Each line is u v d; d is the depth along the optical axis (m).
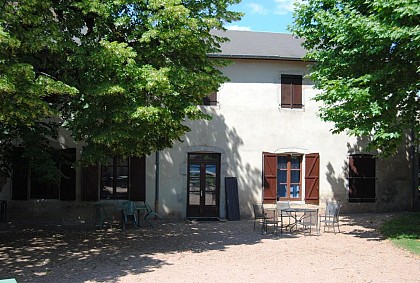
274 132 16.05
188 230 12.82
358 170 16.61
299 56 15.89
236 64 15.88
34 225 13.91
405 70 10.80
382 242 10.77
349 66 11.39
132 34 9.04
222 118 15.72
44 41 7.61
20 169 12.23
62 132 14.80
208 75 9.55
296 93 16.25
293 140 16.16
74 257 8.99
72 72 9.06
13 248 9.94
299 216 15.36
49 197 14.93
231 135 15.76
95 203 14.87
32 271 7.81
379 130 10.70
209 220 15.20
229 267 8.11
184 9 8.62
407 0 9.30
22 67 6.91
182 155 15.43
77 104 9.12
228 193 15.42
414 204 17.09
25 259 8.80
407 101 11.39
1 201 14.57
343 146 16.55
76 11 9.45
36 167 11.32
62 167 14.81
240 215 15.66
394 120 11.00
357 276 7.49
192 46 9.38
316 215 12.35
